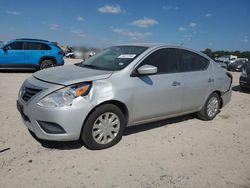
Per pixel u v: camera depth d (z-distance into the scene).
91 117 3.77
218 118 6.12
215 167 3.69
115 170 3.43
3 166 3.34
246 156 4.11
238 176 3.48
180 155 3.99
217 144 4.53
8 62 12.25
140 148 4.14
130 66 4.26
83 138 3.84
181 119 5.81
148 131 4.90
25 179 3.10
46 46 13.14
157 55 4.69
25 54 12.55
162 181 3.25
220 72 5.93
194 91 5.23
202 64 5.59
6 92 7.56
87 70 4.29
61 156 3.70
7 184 2.98
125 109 4.18
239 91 10.59
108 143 4.04
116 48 5.19
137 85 4.22
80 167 3.44
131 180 3.23
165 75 4.70
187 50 5.32
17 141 4.07
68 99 3.59
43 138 3.67
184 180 3.30
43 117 3.58
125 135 4.63
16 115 5.33
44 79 3.91
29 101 3.73
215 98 5.85
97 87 3.81
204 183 3.27
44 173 3.25
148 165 3.62
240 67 25.09
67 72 4.20
